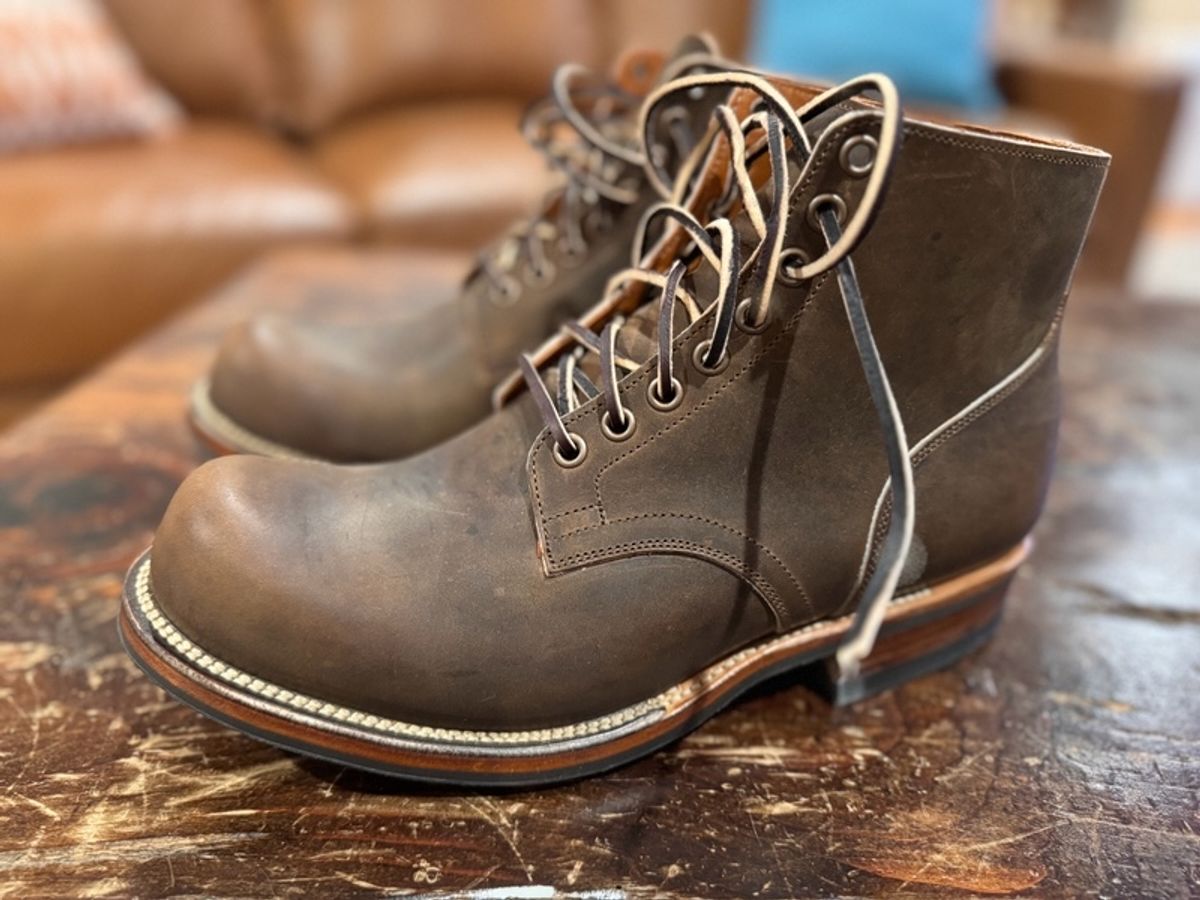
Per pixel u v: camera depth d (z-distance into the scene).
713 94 0.56
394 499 0.41
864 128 0.37
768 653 0.45
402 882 0.38
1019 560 0.51
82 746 0.44
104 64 1.31
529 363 0.44
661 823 0.41
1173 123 1.56
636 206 0.62
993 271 0.41
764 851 0.40
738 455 0.41
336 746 0.38
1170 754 0.46
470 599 0.39
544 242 0.66
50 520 0.62
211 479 0.40
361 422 0.62
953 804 0.43
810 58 1.77
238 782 0.42
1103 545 0.63
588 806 0.42
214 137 1.40
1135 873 0.39
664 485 0.41
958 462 0.45
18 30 1.25
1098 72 1.62
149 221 1.15
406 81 1.61
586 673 0.40
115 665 0.49
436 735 0.40
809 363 0.41
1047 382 0.47
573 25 1.70
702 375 0.40
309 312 0.94
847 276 0.37
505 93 1.68
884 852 0.40
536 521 0.41
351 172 1.38
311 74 1.56
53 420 0.74
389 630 0.38
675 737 0.44
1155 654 0.53
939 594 0.48
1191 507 0.68
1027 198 0.40
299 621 0.38
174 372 0.82
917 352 0.42
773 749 0.46
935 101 1.73
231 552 0.38
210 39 1.50
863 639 0.35
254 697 0.38
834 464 0.43
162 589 0.39
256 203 1.22
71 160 1.23
